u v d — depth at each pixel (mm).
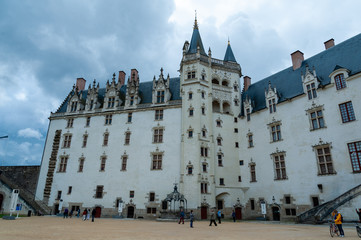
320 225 25656
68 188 44375
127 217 39719
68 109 51125
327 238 16031
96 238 15477
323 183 30891
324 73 35062
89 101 50000
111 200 41375
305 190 32594
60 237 15664
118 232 19109
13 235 16188
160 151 41812
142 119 45062
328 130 31750
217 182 39656
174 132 42312
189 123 41188
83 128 48094
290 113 36781
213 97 44469
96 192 42594
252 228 23688
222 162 41125
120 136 45094
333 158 30562
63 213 40656
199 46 48219
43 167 47438
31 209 41188
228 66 47844
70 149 47219
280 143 37156
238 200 39969
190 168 38562
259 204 37969
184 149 39875
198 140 39531
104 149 45062
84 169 44781
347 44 35031
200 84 43312
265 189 37656
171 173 39906
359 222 23719
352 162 28812
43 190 45594
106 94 49219
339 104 31328
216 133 42312
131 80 49562
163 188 39469
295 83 38812
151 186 40188
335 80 32375
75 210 42469
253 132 41875
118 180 42219
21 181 47688
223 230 21672
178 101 44156
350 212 24859
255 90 46969
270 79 45219
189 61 45250
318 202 30969
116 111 47000
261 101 43094
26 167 49000
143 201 39719
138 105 46281
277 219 35344
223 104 46625
